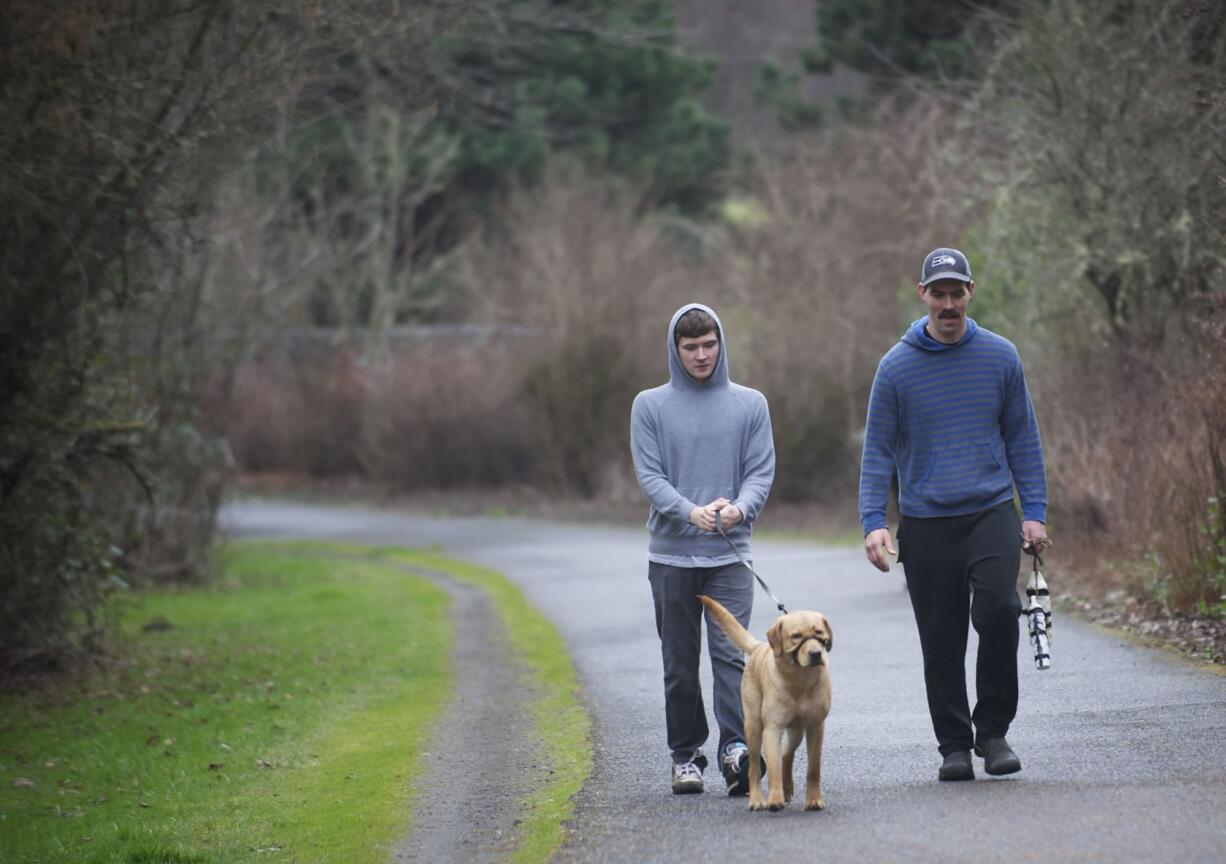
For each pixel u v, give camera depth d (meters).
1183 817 20.70
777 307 94.00
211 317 80.44
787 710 22.80
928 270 24.38
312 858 24.81
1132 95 51.25
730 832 22.41
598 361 109.69
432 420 125.31
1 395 44.97
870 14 104.44
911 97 92.88
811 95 163.50
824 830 21.83
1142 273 51.56
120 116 42.00
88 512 50.94
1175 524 39.75
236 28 43.16
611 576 66.81
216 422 82.88
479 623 55.69
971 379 24.48
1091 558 48.22
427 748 33.16
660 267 112.88
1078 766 24.48
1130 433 46.09
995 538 24.22
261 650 52.94
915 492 24.75
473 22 72.12
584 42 139.38
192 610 66.25
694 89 153.88
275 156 60.31
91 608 51.06
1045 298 55.28
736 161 139.38
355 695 41.84
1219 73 44.75
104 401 50.06
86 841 27.84
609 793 26.34
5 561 46.22
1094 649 36.22
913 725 29.64
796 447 93.81
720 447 25.89
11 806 31.59
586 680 39.81
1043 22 54.00
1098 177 52.16
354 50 44.88
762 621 47.97
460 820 26.39
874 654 39.09
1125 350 49.44
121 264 47.41
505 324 122.31
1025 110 55.06
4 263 43.00
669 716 26.05
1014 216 56.09
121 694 45.22
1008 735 27.39
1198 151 46.62
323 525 110.62
